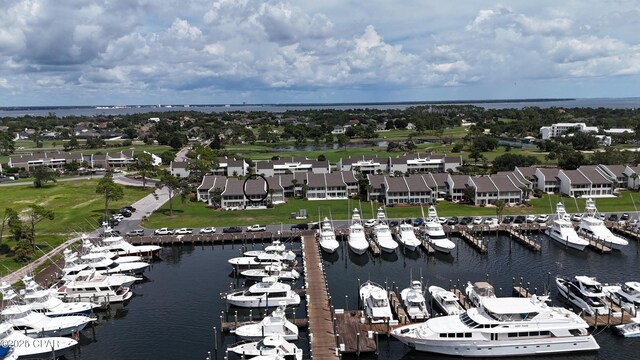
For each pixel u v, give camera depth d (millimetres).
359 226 104625
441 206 134875
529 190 140750
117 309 75500
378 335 63938
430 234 102188
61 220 124688
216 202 140625
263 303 74000
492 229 110250
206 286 84312
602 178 144250
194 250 104312
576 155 172875
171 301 78125
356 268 91875
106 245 99000
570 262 91875
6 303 72188
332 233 102688
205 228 114438
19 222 100500
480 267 90500
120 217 125562
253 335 63281
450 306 69500
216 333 66688
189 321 70938
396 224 116250
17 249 93750
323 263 94875
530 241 101188
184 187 152125
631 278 83312
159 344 64438
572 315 62281
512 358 59562
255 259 91625
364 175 168125
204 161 182250
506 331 59250
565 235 101188
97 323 70875
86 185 176375
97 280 79750
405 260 95812
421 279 85062
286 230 112500
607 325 64938
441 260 95125
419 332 61156
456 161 182875
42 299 70375
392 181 142625
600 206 129125
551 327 59656
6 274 86312
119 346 64125
